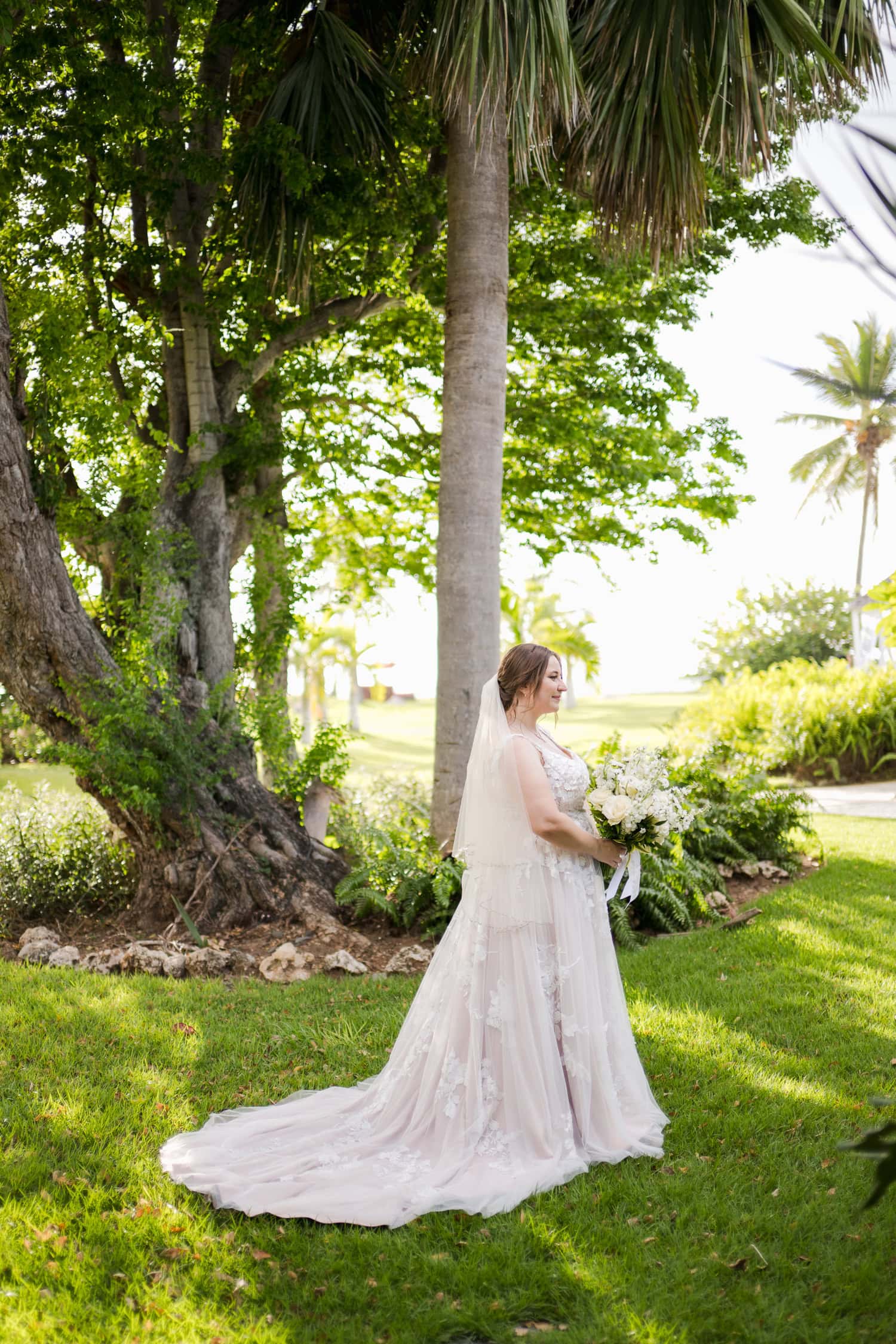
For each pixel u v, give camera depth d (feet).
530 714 11.70
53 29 21.74
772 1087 12.52
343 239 26.78
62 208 24.18
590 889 11.59
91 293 25.77
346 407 34.12
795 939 19.57
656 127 21.13
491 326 21.94
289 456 27.48
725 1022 15.06
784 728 54.08
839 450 105.29
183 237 25.67
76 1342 7.75
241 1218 9.66
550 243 29.12
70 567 25.13
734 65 19.81
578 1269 8.71
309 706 120.37
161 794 21.36
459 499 21.89
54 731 21.59
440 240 29.04
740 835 27.20
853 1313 8.01
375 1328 7.98
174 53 25.54
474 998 10.98
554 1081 10.87
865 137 6.03
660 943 20.04
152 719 20.68
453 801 21.68
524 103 18.22
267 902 20.95
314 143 22.48
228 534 26.14
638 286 30.07
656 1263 8.79
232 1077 13.12
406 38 22.53
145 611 22.06
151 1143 11.11
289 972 17.97
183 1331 7.89
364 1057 13.79
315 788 26.55
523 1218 9.50
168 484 25.64
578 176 24.57
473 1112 10.79
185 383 26.11
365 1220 9.50
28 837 24.36
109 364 26.43
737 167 20.70
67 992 16.42
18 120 22.75
